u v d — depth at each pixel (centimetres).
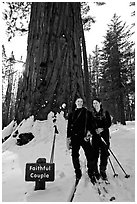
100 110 388
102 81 2402
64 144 566
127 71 2117
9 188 327
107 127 376
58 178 355
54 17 784
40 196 287
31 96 707
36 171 312
